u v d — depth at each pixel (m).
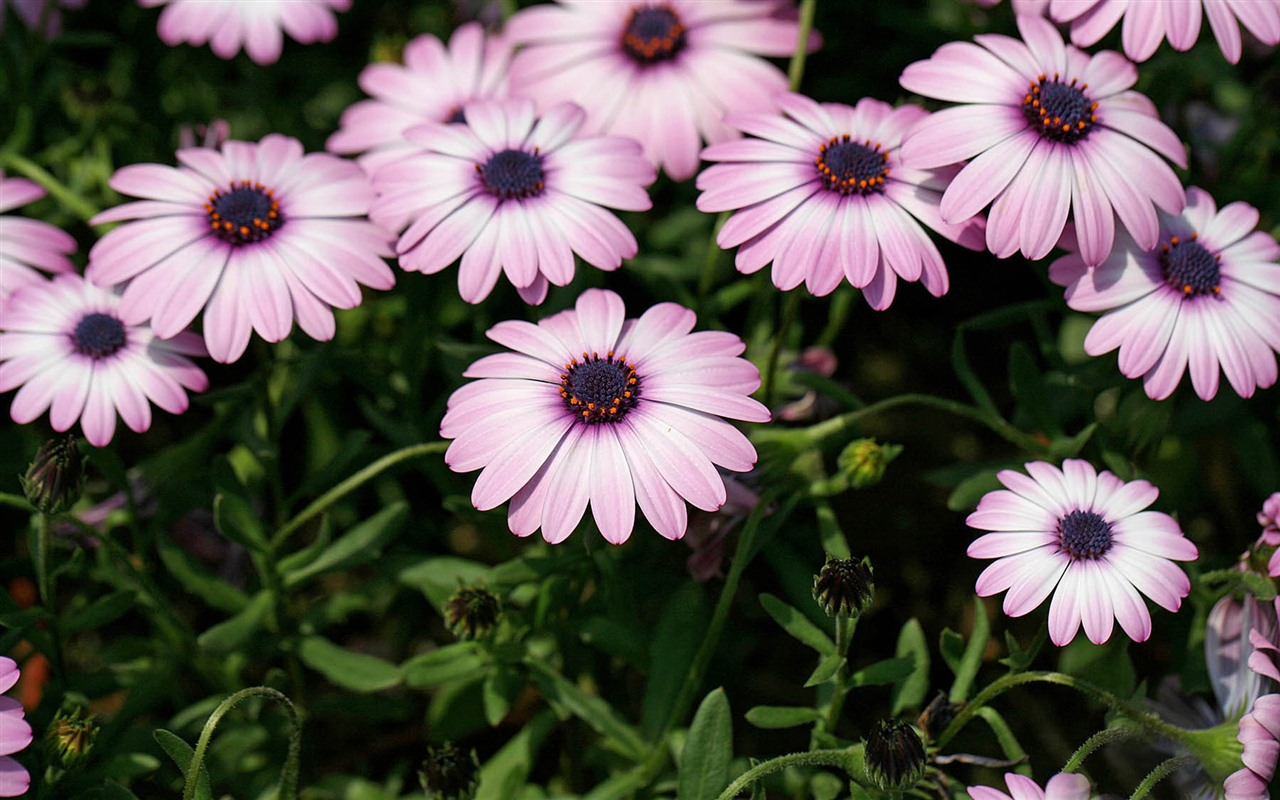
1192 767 0.74
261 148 0.78
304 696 0.81
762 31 0.83
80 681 0.78
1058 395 0.81
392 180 0.77
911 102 0.83
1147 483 0.72
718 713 0.73
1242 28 0.87
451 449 0.72
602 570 0.77
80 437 0.82
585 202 0.76
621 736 0.77
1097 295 0.74
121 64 0.91
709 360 0.73
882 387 0.89
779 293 0.85
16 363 0.75
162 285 0.75
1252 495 0.85
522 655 0.76
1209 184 0.86
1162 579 0.71
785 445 0.77
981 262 0.89
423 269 0.75
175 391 0.75
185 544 0.82
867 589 0.71
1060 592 0.71
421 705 0.83
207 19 0.84
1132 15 0.75
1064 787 0.71
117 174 0.77
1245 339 0.74
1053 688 0.83
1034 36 0.76
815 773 0.76
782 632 0.83
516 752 0.78
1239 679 0.74
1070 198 0.74
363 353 0.84
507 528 0.79
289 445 0.86
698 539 0.77
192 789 0.71
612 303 0.74
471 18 0.91
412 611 0.83
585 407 0.72
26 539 0.84
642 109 0.82
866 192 0.75
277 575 0.78
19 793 0.70
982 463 0.79
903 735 0.70
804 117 0.77
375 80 0.84
